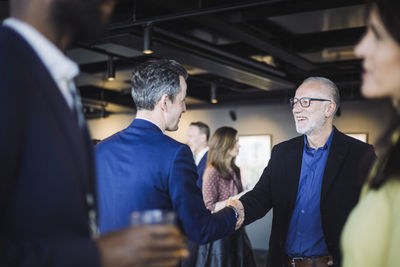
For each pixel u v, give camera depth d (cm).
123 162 160
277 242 210
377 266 82
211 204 355
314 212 203
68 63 85
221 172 366
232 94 838
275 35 522
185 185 153
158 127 168
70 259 69
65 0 79
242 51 617
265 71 588
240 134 856
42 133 74
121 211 158
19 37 77
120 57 544
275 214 215
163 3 361
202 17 391
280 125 815
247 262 361
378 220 82
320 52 573
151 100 167
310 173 208
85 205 83
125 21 391
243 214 202
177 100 170
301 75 647
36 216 73
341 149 201
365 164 193
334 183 196
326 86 208
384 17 77
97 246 74
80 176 81
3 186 69
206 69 545
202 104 883
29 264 66
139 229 77
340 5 404
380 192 83
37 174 73
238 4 343
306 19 460
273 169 220
